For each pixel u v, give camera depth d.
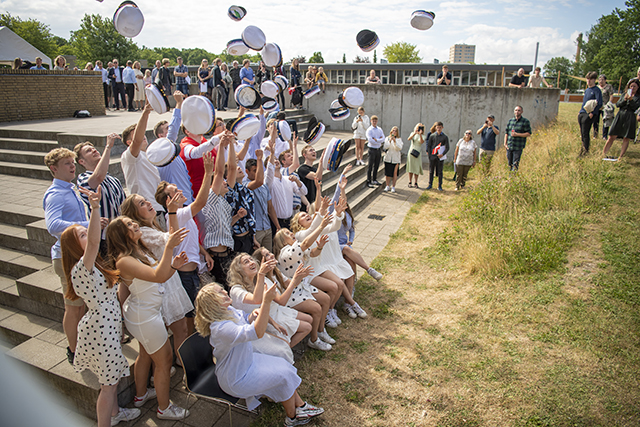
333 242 5.38
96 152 4.05
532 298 5.47
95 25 46.00
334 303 5.04
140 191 4.25
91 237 3.07
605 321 4.91
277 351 3.67
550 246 6.50
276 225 5.64
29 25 49.56
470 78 24.80
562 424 3.62
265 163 5.92
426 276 6.49
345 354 4.61
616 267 5.95
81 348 3.24
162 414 3.57
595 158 10.05
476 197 8.81
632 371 4.16
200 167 4.89
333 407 3.83
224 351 3.28
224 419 3.66
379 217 9.48
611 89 11.40
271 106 6.43
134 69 14.55
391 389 4.07
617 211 7.61
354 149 13.34
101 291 3.20
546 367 4.28
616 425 3.60
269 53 6.28
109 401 3.31
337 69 27.08
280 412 3.77
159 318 3.38
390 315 5.41
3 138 8.78
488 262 6.25
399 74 26.11
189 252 3.92
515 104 14.97
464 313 5.34
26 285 4.56
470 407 3.82
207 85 15.15
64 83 12.19
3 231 5.64
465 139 11.23
